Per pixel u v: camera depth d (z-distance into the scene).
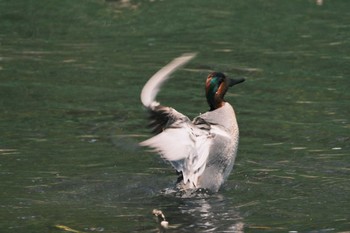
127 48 20.27
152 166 13.03
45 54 19.88
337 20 22.73
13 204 11.35
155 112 11.69
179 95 16.88
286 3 24.58
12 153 13.52
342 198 11.56
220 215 10.97
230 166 12.29
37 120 15.33
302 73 18.25
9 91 17.14
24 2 24.88
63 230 10.44
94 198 11.65
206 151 12.02
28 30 22.00
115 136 11.05
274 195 11.75
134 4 24.53
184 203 11.47
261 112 15.77
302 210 11.12
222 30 21.80
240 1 24.81
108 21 22.86
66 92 17.11
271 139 14.26
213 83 12.88
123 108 16.06
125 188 12.03
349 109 15.86
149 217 10.91
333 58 19.33
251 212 11.09
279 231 10.38
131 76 18.09
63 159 13.26
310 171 12.70
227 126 12.47
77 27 22.30
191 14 23.39
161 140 11.29
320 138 14.26
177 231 10.39
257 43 20.61
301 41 20.75
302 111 15.77
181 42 20.69
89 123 15.17
